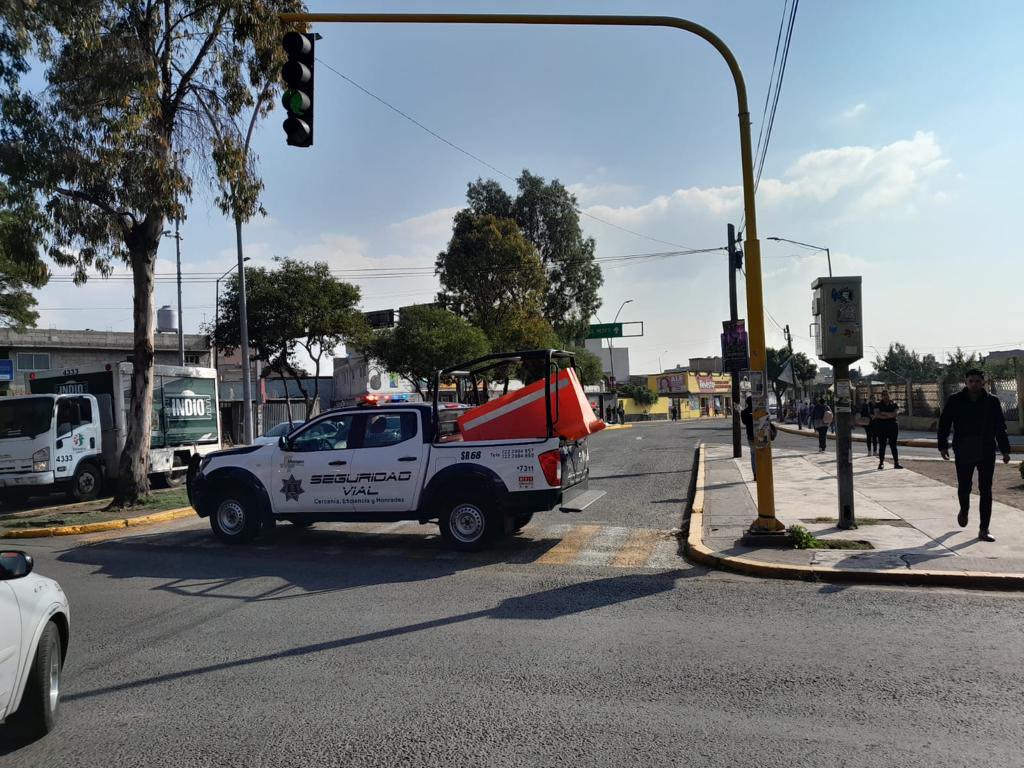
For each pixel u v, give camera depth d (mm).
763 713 4480
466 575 8500
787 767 3785
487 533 9648
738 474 16844
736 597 7262
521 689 4977
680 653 5648
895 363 74188
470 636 6203
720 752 3979
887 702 4598
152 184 13836
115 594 7996
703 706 4609
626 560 9094
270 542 10922
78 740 4395
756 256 9242
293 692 5047
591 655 5648
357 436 10266
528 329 43312
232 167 15297
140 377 15258
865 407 21188
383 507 9984
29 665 4188
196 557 9977
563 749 4070
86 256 14906
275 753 4137
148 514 13844
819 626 6254
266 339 31531
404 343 38156
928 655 5457
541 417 9852
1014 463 16859
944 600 6938
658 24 9141
